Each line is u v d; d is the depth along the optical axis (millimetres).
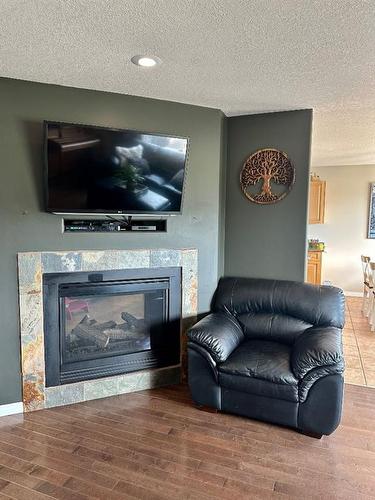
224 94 2875
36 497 1900
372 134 4246
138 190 2850
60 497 1900
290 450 2316
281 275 3482
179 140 2879
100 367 2990
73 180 2645
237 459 2221
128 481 2021
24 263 2666
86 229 2840
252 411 2604
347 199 6754
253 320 3141
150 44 2045
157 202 2947
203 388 2729
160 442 2381
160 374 3162
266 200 3467
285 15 1736
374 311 4840
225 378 2639
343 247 6859
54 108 2682
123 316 3188
